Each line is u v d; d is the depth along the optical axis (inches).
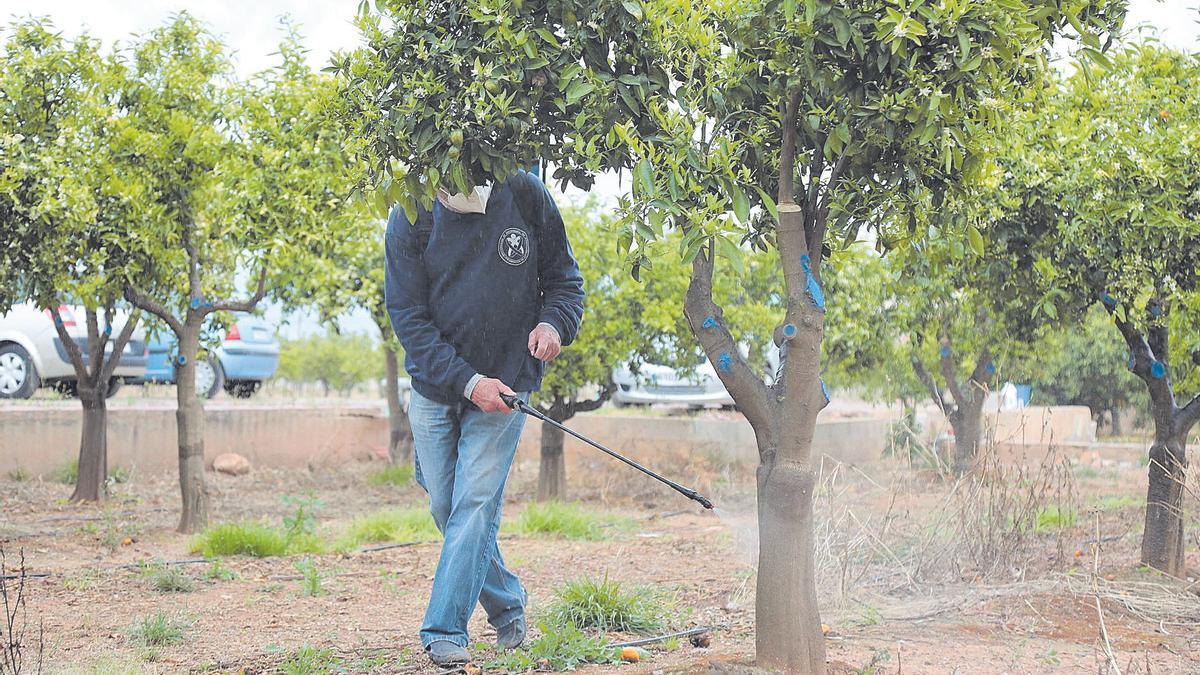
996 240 261.3
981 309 388.8
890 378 463.8
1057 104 267.1
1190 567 293.3
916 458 336.5
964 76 136.8
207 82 379.6
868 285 455.5
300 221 358.9
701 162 145.6
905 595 236.8
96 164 341.1
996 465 265.4
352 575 288.7
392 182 147.0
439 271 170.9
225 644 199.3
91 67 351.9
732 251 140.2
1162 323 263.3
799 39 141.7
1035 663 178.9
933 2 135.0
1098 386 802.8
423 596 256.8
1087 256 256.1
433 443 175.8
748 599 236.2
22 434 505.7
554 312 176.4
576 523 374.3
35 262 331.3
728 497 502.0
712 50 149.5
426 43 145.8
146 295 385.1
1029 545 265.0
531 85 145.3
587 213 485.4
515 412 174.1
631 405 743.1
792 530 151.9
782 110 154.2
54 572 283.9
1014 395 613.9
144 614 228.8
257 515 443.5
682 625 209.6
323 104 156.6
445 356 167.8
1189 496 306.5
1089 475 566.3
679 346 477.4
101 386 454.3
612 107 145.1
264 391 942.4
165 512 438.9
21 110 339.0
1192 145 244.8
